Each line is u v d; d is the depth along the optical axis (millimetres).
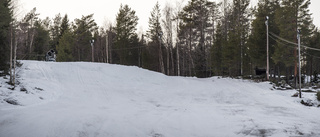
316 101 12305
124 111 9023
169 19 33375
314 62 42469
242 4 36031
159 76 23219
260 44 28422
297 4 25938
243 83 21875
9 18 11953
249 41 29922
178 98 13516
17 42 12867
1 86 10469
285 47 26641
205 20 37906
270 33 28469
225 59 29062
